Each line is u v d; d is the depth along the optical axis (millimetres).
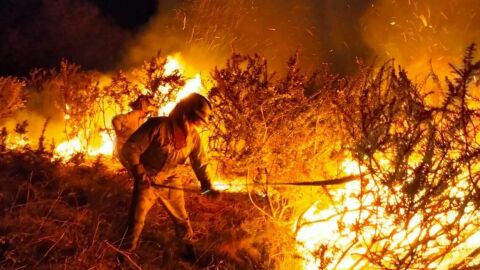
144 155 5090
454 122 4305
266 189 5805
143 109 6332
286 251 5527
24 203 5965
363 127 4488
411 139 4254
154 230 5797
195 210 6266
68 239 5312
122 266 5109
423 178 4207
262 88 5840
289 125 5895
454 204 4258
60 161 6926
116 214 5992
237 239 5711
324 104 5992
